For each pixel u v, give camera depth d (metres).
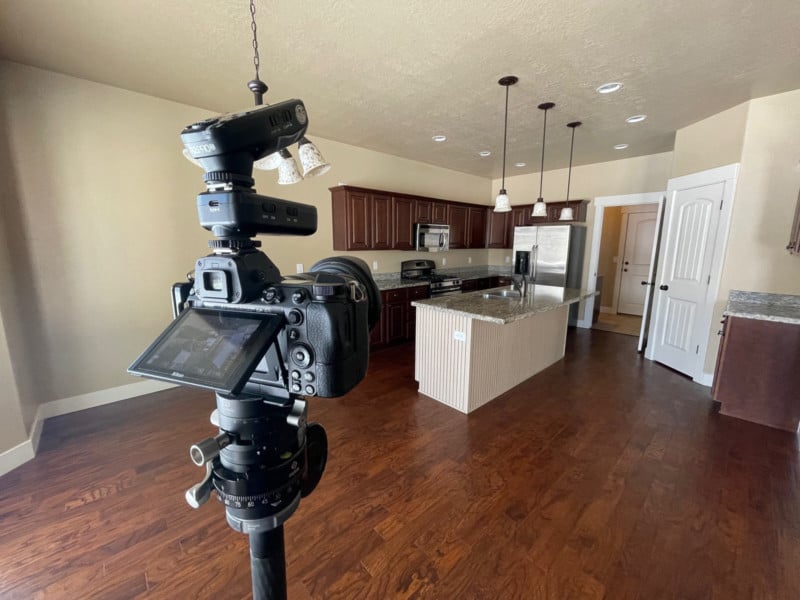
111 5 1.80
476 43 2.16
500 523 1.70
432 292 5.08
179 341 0.68
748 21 1.94
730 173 3.10
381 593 1.36
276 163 1.47
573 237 5.38
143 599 1.34
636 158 4.93
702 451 2.29
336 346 0.64
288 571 1.45
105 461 2.18
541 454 2.26
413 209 5.01
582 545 1.58
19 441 2.14
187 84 2.72
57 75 2.55
